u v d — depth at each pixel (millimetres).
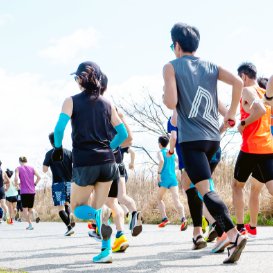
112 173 4004
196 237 4590
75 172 3920
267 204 9258
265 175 5004
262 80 5676
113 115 4121
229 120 3938
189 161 3779
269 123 5148
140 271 3449
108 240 4047
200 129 3785
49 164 7875
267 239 5590
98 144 3945
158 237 6762
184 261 3885
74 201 4066
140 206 12805
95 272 3488
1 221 15477
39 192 18812
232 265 3570
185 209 11164
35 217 10859
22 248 5645
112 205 4816
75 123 3930
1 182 14453
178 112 3918
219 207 3600
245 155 5113
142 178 14695
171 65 3893
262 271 3262
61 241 6605
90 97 3980
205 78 3877
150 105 19828
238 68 5371
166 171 9023
